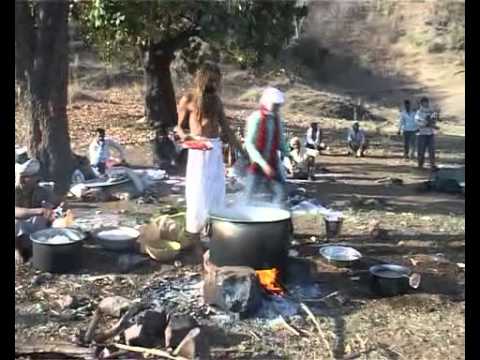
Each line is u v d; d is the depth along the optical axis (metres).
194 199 6.41
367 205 9.76
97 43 12.47
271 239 5.49
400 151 17.44
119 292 5.68
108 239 6.51
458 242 7.68
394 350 4.84
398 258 6.91
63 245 6.00
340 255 6.52
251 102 24.83
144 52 12.74
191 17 12.23
